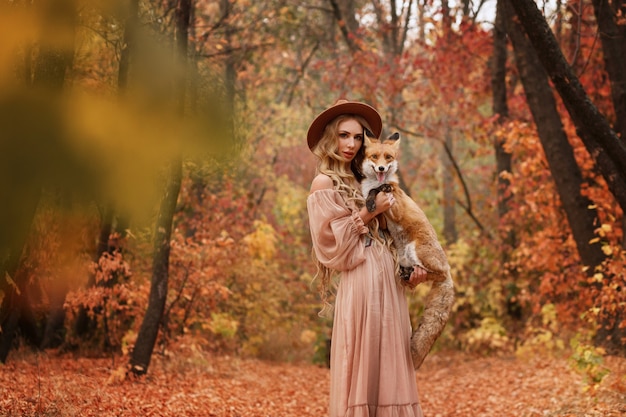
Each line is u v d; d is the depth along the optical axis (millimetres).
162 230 7617
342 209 3408
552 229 10406
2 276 4395
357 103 3676
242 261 11898
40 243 4875
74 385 6266
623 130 7770
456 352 12984
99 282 8680
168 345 8977
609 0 7793
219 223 11656
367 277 3314
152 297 7719
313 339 13242
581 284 9898
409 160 22781
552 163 8914
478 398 8078
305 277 14969
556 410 6145
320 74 20844
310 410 7168
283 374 10297
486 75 14719
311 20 20078
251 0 16281
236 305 12328
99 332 9641
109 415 5230
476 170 18812
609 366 7332
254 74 17359
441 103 15250
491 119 12406
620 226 8852
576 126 6773
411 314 12727
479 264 13359
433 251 3531
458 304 13016
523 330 12266
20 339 8734
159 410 5789
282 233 16406
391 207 3592
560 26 10742
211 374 8672
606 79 10156
